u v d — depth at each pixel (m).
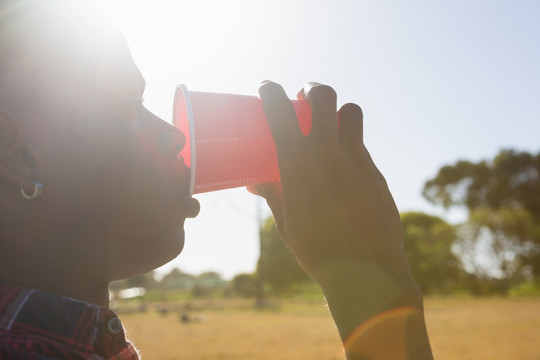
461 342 15.73
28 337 0.70
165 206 0.98
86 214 0.83
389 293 0.90
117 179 0.88
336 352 13.44
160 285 93.62
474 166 79.38
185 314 25.67
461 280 58.16
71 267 0.82
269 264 66.88
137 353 0.91
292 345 15.13
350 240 0.92
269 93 1.02
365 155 1.03
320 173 0.95
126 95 0.93
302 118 1.24
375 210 0.96
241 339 17.02
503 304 38.72
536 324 21.47
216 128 1.24
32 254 0.79
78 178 0.83
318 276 0.95
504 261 54.19
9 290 0.74
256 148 1.28
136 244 0.91
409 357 0.88
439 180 81.81
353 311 0.90
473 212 57.81
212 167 1.23
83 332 0.76
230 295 61.28
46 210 0.79
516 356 13.12
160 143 0.99
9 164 0.76
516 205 75.69
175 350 14.47
